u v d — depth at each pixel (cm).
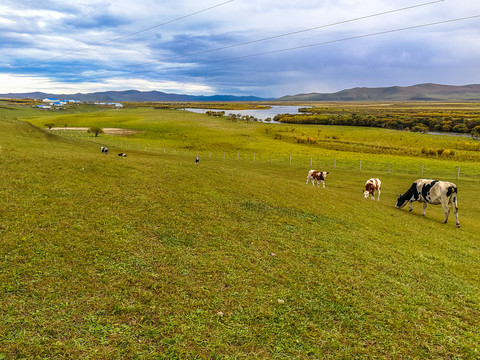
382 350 763
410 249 1513
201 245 1214
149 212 1451
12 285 808
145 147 8000
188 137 10406
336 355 731
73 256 987
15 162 1803
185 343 711
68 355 634
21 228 1089
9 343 637
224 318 815
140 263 1017
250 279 1020
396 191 3566
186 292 905
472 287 1169
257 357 696
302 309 895
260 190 2170
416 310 956
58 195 1441
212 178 2248
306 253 1282
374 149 8488
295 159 6975
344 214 1969
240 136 10788
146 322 762
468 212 2778
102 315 762
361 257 1315
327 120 16650
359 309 921
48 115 18925
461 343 814
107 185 1712
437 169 5691
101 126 12362
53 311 747
